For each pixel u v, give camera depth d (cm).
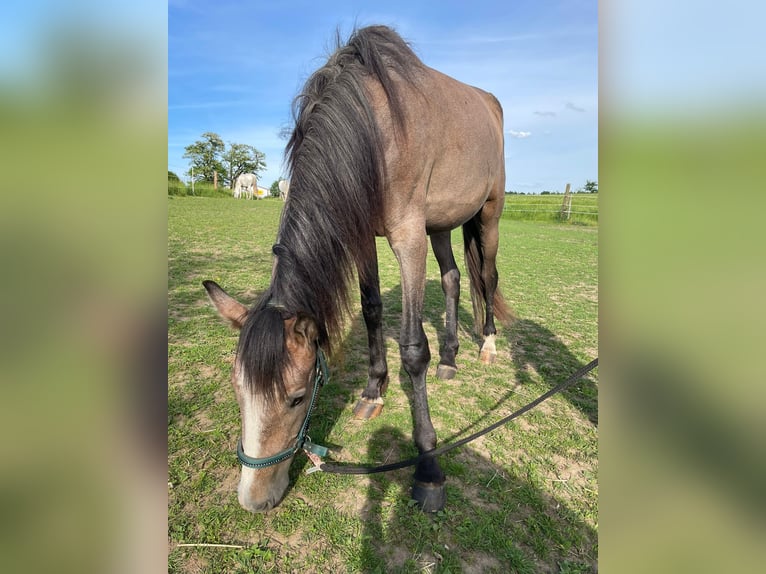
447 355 380
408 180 236
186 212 1691
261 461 166
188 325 455
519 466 257
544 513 221
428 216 274
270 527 206
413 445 273
